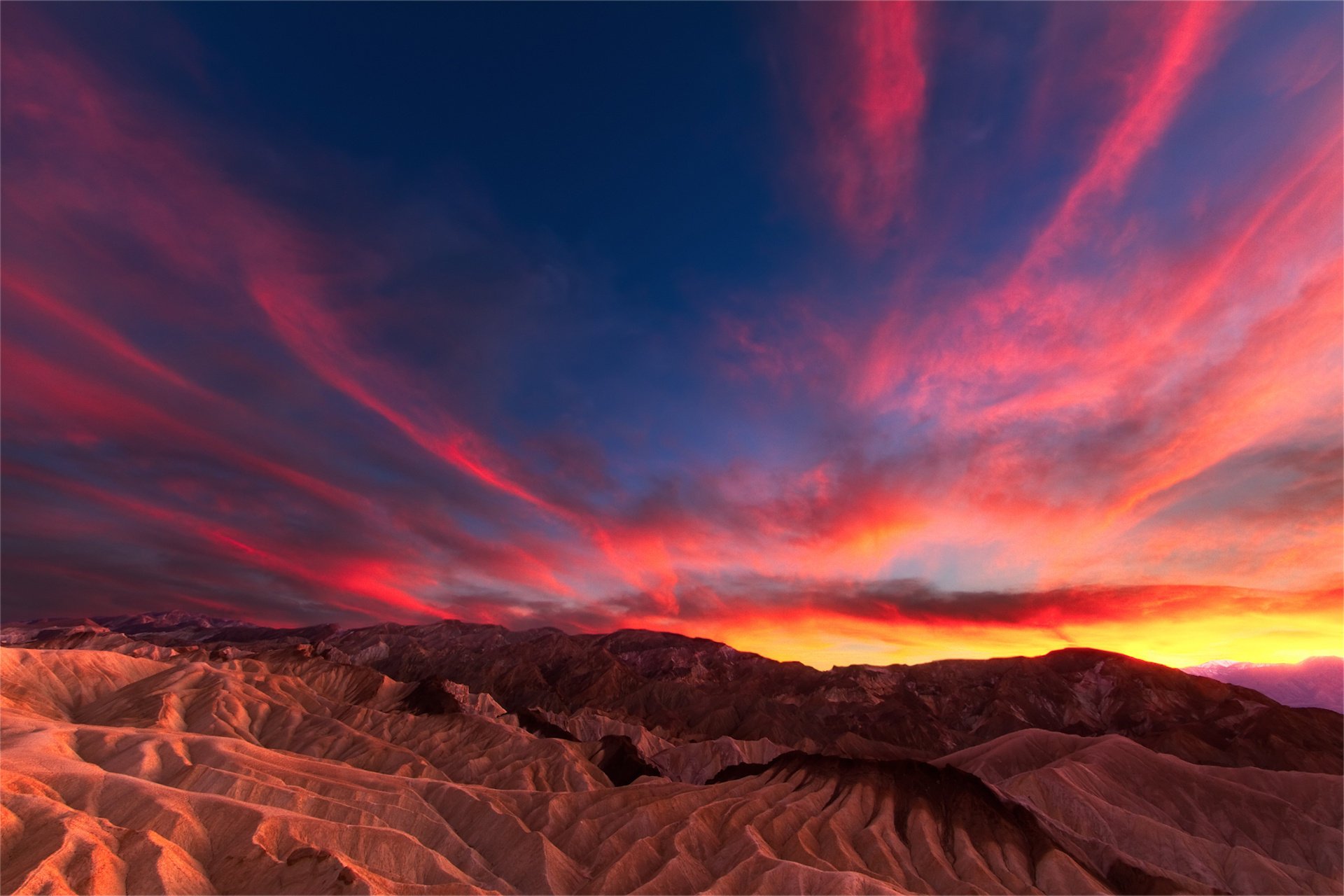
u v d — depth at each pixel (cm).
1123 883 9775
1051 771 13050
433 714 19175
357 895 6116
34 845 5966
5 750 8456
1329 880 10019
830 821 10819
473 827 10256
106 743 9800
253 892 6272
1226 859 10612
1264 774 13138
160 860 6094
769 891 8112
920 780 12100
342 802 8969
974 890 8969
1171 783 13212
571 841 10244
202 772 9031
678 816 11044
